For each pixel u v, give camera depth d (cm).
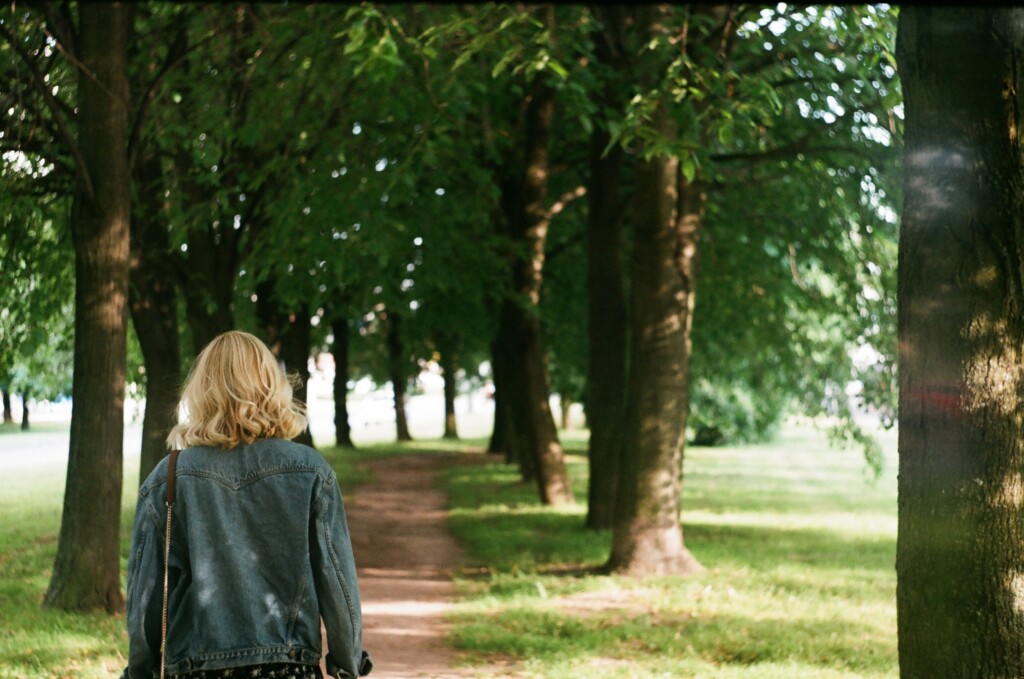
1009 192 429
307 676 275
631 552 1116
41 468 1627
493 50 991
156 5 1190
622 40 1302
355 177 1230
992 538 425
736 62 1194
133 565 278
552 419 1845
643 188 1115
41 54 976
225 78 1224
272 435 295
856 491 2339
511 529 1534
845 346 1602
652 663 720
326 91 1250
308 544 283
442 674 701
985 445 427
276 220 1188
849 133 1274
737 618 877
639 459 1120
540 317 1753
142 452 1196
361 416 7150
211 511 279
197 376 296
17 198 1045
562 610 922
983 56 425
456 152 1423
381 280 1636
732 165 1373
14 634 759
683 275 1134
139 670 276
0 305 1191
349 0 1143
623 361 1539
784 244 1552
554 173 1878
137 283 1176
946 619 432
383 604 998
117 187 888
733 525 1608
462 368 4134
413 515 1820
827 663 735
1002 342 428
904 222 453
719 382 2350
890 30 859
